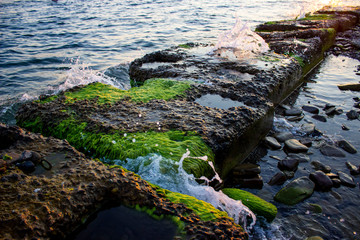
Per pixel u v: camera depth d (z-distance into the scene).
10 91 6.80
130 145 3.14
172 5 24.92
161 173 2.81
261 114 4.36
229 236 1.95
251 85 5.20
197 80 5.62
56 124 3.66
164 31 14.19
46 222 1.93
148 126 3.49
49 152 2.79
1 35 13.18
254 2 26.38
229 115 3.87
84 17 18.83
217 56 7.48
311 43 8.71
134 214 2.17
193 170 2.89
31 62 9.16
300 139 4.66
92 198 2.20
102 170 2.50
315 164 3.98
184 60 7.15
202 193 2.75
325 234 2.86
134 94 4.62
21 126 3.92
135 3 26.55
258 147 4.47
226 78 5.80
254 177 3.61
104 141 3.24
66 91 4.77
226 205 2.81
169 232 1.99
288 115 5.60
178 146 3.13
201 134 3.34
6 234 1.80
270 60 7.05
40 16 19.30
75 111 3.91
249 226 2.88
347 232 2.89
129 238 1.97
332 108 5.82
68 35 13.38
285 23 11.45
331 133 4.95
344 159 4.16
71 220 2.03
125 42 11.99
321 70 8.70
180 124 3.54
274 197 3.36
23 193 2.15
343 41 11.59
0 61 9.16
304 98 6.57
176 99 4.50
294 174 3.81
